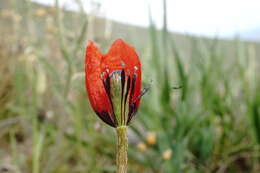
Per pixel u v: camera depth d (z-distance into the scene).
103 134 0.40
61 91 0.36
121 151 0.14
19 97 0.41
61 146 0.36
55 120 0.41
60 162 0.36
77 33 0.35
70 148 0.38
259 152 0.36
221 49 0.48
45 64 0.36
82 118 0.36
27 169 0.35
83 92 0.35
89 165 0.33
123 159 0.14
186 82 0.38
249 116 0.36
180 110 0.36
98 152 0.36
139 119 0.40
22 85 0.41
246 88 0.41
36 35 0.40
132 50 0.14
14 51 0.48
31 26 0.38
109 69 0.14
